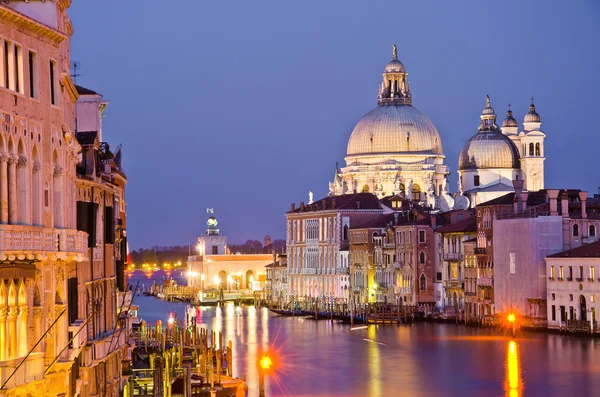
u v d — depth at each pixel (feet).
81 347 220.23
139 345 498.69
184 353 484.74
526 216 586.86
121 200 347.56
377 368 451.12
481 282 623.77
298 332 631.56
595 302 530.68
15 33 182.09
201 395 362.94
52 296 198.80
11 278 179.52
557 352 478.59
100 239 272.72
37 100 191.62
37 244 184.14
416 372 437.17
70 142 214.28
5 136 176.04
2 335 177.37
